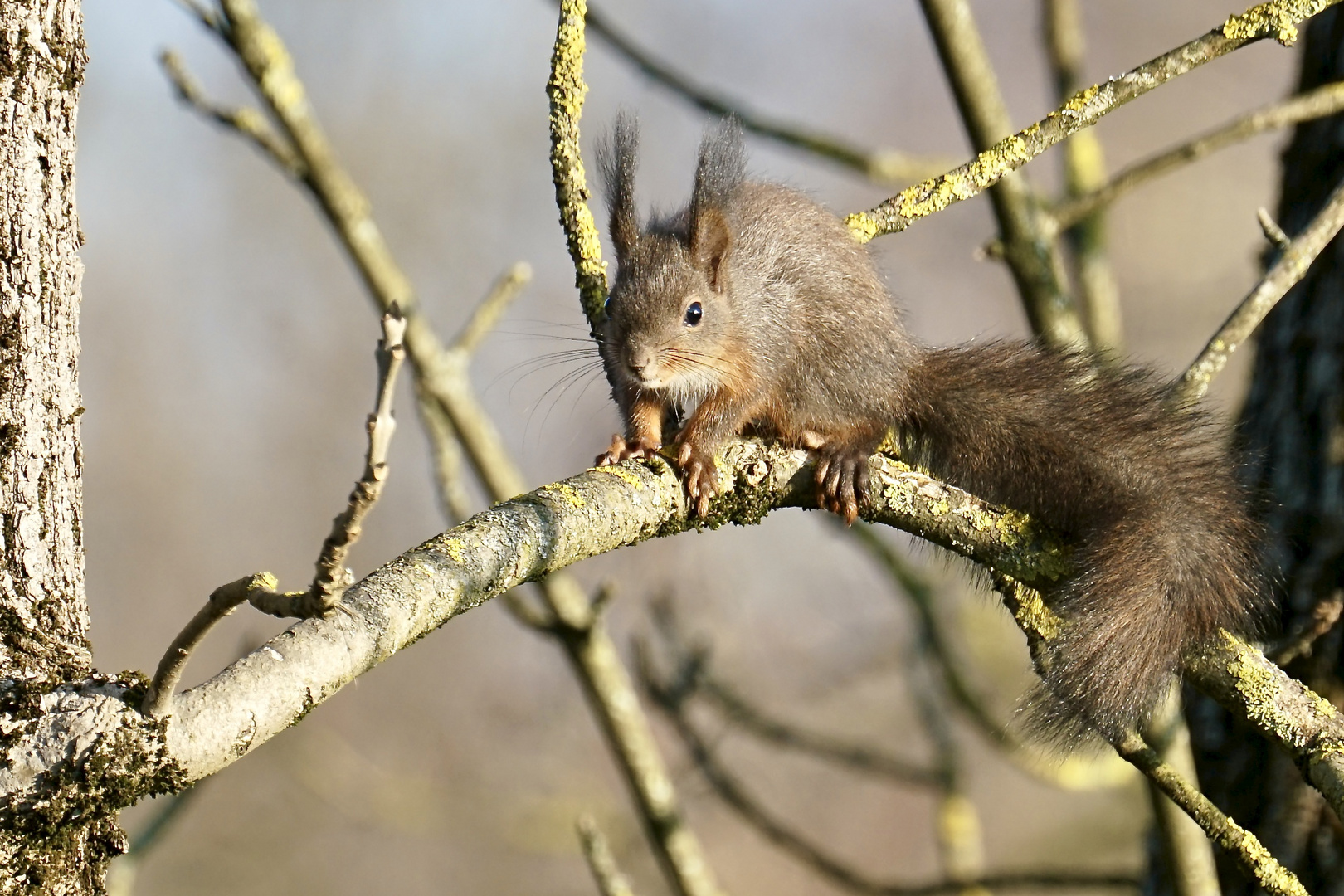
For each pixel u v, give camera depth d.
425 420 11.47
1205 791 9.70
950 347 10.21
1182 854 8.75
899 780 13.38
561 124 8.75
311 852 20.81
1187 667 7.64
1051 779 13.13
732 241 10.16
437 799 17.58
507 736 21.25
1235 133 9.87
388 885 20.95
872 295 10.08
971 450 9.62
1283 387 9.89
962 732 20.59
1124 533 8.27
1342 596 8.53
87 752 5.20
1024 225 10.52
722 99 12.02
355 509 4.49
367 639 5.70
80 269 6.13
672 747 20.58
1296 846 9.20
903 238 24.48
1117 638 7.77
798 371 9.91
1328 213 8.52
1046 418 9.36
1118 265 24.53
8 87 5.86
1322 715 7.14
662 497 7.39
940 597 15.77
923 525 7.87
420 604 5.93
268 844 20.69
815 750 13.20
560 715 21.27
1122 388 9.48
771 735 13.17
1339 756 6.82
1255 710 7.27
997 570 7.90
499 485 11.45
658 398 10.12
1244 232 24.72
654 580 18.25
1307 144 10.29
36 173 5.93
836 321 9.92
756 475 7.84
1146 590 7.96
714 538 19.27
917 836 21.55
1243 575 8.30
